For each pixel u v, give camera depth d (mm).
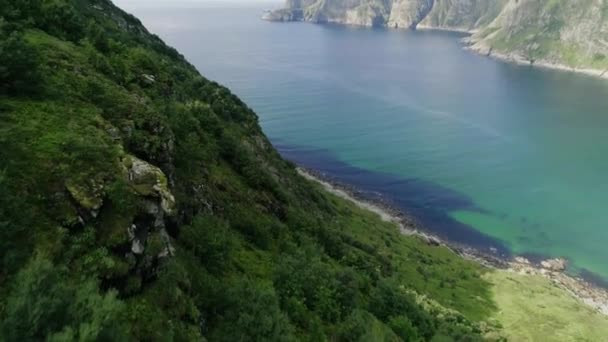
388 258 92750
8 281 18297
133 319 21406
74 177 23531
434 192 155000
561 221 139500
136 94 42906
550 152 190625
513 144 199125
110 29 87062
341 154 184000
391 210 139750
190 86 88938
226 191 51500
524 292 98938
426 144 196750
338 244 67625
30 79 28297
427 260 105875
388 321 51219
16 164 22531
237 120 99438
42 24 42531
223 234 37844
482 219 140000
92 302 16562
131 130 31922
